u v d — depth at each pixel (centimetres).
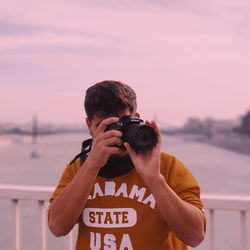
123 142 120
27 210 5172
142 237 125
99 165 121
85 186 122
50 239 1381
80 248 132
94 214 130
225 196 210
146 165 117
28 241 3472
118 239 126
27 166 14550
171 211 116
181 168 134
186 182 130
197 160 16888
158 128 117
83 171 123
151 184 117
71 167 146
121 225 126
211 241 206
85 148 136
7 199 234
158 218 126
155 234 125
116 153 119
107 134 118
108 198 129
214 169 13838
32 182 10906
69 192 125
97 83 130
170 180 132
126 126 119
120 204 128
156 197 117
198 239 123
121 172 129
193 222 119
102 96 123
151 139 117
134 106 128
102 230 128
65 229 129
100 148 119
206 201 206
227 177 11888
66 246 217
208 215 209
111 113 124
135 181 129
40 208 227
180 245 134
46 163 15425
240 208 201
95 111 125
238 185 10431
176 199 117
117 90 124
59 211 127
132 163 129
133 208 127
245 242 201
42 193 224
